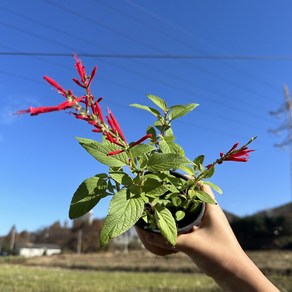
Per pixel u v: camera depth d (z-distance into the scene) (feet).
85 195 1.09
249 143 1.15
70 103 0.89
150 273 25.99
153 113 1.32
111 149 1.07
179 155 1.07
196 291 13.57
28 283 16.37
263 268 20.01
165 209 1.10
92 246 55.21
